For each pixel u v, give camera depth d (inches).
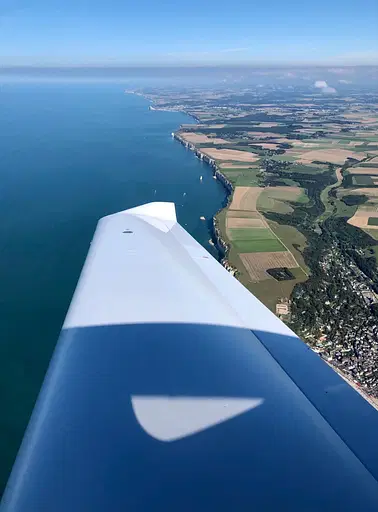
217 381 168.7
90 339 196.2
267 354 210.2
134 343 192.4
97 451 131.0
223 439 137.9
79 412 148.7
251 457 131.3
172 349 189.0
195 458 128.9
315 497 118.6
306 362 212.4
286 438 142.6
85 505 112.3
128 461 126.8
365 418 171.5
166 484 118.3
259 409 155.7
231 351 196.7
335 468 133.2
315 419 161.3
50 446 134.9
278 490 119.2
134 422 143.7
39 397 164.6
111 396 156.8
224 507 111.7
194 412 150.0
